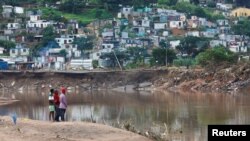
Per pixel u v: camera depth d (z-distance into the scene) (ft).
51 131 177.27
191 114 304.91
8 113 328.08
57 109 205.67
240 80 547.08
